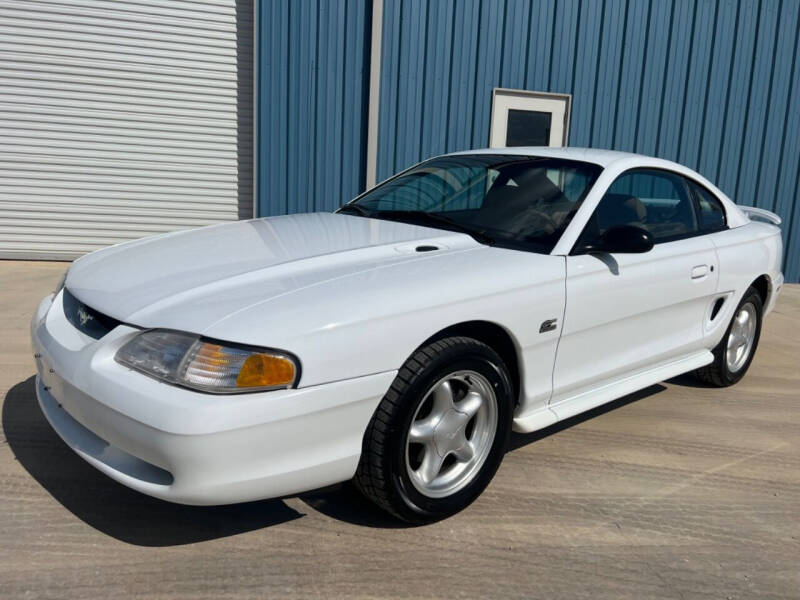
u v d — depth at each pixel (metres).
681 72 8.12
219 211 8.47
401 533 2.60
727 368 4.38
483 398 2.76
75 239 8.20
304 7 7.35
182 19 7.87
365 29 7.49
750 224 4.47
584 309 3.06
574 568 2.44
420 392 2.46
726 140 8.36
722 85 8.23
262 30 7.32
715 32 8.09
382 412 2.41
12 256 8.12
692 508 2.91
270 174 7.64
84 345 2.43
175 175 8.24
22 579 2.22
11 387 3.85
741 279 4.12
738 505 2.96
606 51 7.92
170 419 2.07
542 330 2.89
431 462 2.63
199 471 2.12
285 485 2.26
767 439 3.71
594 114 8.05
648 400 4.25
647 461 3.35
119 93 7.91
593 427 3.76
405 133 7.67
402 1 7.38
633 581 2.38
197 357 2.14
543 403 3.05
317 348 2.23
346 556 2.44
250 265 2.66
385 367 2.37
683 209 3.90
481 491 2.80
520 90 7.79
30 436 3.24
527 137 7.98
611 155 3.69
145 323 2.28
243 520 2.64
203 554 2.41
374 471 2.45
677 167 3.94
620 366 3.39
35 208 8.04
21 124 7.79
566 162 3.57
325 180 7.75
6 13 7.51
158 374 2.17
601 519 2.78
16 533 2.47
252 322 2.20
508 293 2.74
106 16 7.70
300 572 2.33
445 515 2.67
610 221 3.34
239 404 2.11
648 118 8.16
